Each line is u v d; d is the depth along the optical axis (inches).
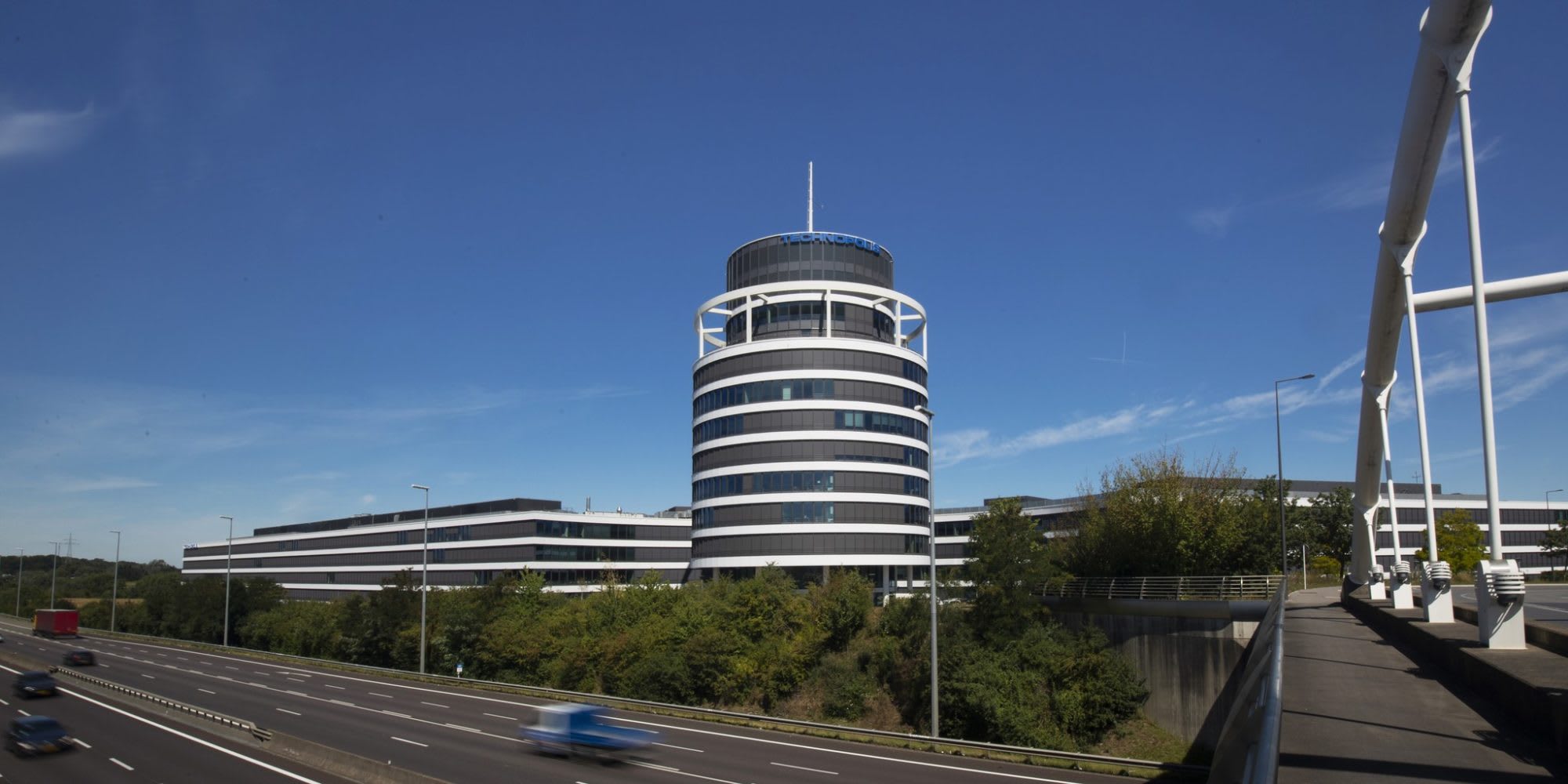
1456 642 879.7
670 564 4913.9
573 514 4557.1
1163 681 1793.8
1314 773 502.6
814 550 3154.5
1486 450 776.9
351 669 2701.8
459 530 4776.1
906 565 3275.1
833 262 3563.0
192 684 2337.6
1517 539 4269.2
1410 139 1072.2
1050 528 3966.5
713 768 1174.3
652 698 2391.7
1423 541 3986.2
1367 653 1064.8
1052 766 1212.5
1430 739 593.9
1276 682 365.4
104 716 1753.2
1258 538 2182.6
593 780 1092.5
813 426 3235.7
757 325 3533.5
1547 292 981.8
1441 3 773.3
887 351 3388.3
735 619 2551.7
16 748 1362.0
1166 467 2306.8
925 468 3491.6
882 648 2234.3
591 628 2881.4
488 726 1563.7
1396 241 1187.3
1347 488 3444.9
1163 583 1927.9
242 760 1298.0
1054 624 2049.7
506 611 3127.5
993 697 1802.4
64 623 4143.7
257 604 4522.6
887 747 1363.2
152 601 4899.1
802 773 1138.0
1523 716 629.6
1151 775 1134.4
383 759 1237.7
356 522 5738.2
